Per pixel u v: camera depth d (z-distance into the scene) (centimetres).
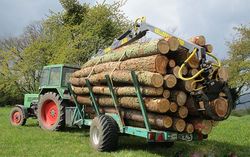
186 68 730
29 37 3594
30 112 1377
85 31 2653
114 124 846
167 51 716
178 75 716
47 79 1263
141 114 784
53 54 2694
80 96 1036
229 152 832
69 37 2698
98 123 846
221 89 714
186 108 734
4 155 794
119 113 839
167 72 729
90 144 896
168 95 723
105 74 849
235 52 3344
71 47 2602
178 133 743
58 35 2728
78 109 1064
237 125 1508
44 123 1236
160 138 730
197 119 752
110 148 842
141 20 874
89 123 1016
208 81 712
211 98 709
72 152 834
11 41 3691
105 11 2708
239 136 1141
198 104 720
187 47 744
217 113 701
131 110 820
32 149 865
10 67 3072
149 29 855
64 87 1205
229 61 3300
